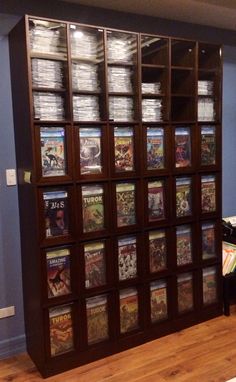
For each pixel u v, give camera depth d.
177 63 2.76
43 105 2.20
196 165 2.75
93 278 2.41
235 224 3.25
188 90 2.72
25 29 2.06
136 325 2.62
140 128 2.48
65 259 2.31
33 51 2.13
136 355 2.50
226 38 3.31
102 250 2.44
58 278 2.29
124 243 2.52
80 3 2.58
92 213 2.38
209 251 2.94
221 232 2.96
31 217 2.26
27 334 2.55
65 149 2.25
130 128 2.46
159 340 2.68
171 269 2.71
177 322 2.78
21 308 2.57
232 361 2.40
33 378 2.29
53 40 2.20
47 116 2.21
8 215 2.47
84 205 2.35
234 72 3.41
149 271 2.62
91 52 2.33
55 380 2.26
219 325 2.87
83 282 2.37
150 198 2.59
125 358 2.47
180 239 2.77
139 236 2.56
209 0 2.33
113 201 2.43
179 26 3.04
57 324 2.31
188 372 2.30
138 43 2.42
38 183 2.16
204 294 2.93
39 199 2.18
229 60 3.36
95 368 2.37
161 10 2.76
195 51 2.65
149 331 2.65
